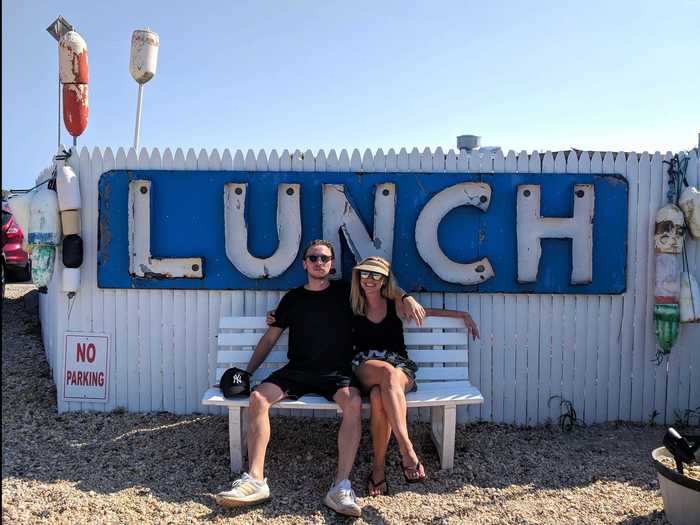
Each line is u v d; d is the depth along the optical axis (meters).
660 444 4.75
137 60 5.76
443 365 4.78
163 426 5.00
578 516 3.61
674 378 5.18
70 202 5.03
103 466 4.27
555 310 5.18
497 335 5.18
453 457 4.27
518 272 5.07
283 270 5.08
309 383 4.16
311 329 4.32
